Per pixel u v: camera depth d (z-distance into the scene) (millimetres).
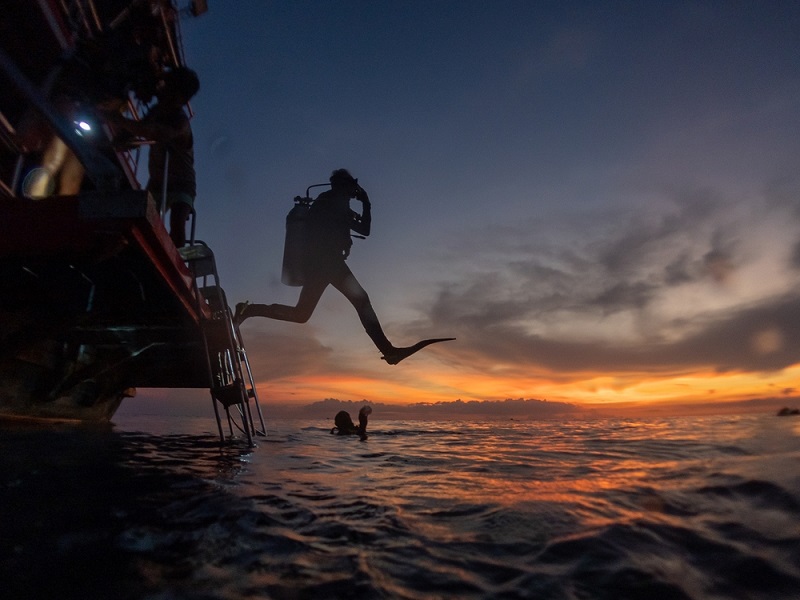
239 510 2445
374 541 2006
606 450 5672
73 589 1458
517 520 2316
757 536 2008
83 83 4578
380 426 14766
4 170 5234
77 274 4746
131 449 5121
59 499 2531
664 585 1565
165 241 4324
